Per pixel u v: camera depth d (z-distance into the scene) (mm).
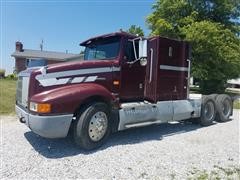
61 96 4523
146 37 6137
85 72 5125
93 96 5012
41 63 5312
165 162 4414
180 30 19812
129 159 4516
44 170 3912
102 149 5035
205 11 23047
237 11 23625
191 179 3721
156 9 22812
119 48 5688
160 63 6238
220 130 7168
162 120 6266
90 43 6469
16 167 3988
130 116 5543
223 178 3781
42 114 4367
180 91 6855
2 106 9602
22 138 5594
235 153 5023
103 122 5098
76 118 4852
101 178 3699
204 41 18594
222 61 20266
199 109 7441
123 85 5746
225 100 8586
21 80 5312
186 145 5500
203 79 21797
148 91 6211
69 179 3629
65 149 4953
